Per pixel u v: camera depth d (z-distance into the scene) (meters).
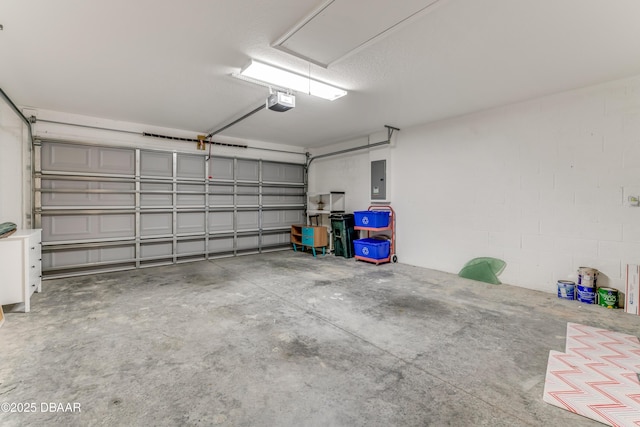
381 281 4.54
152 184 5.73
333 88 3.68
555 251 3.94
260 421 1.62
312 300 3.65
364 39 2.61
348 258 6.50
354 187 6.98
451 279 4.65
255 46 2.76
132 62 3.10
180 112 4.85
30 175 4.55
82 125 5.00
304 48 2.78
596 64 3.07
